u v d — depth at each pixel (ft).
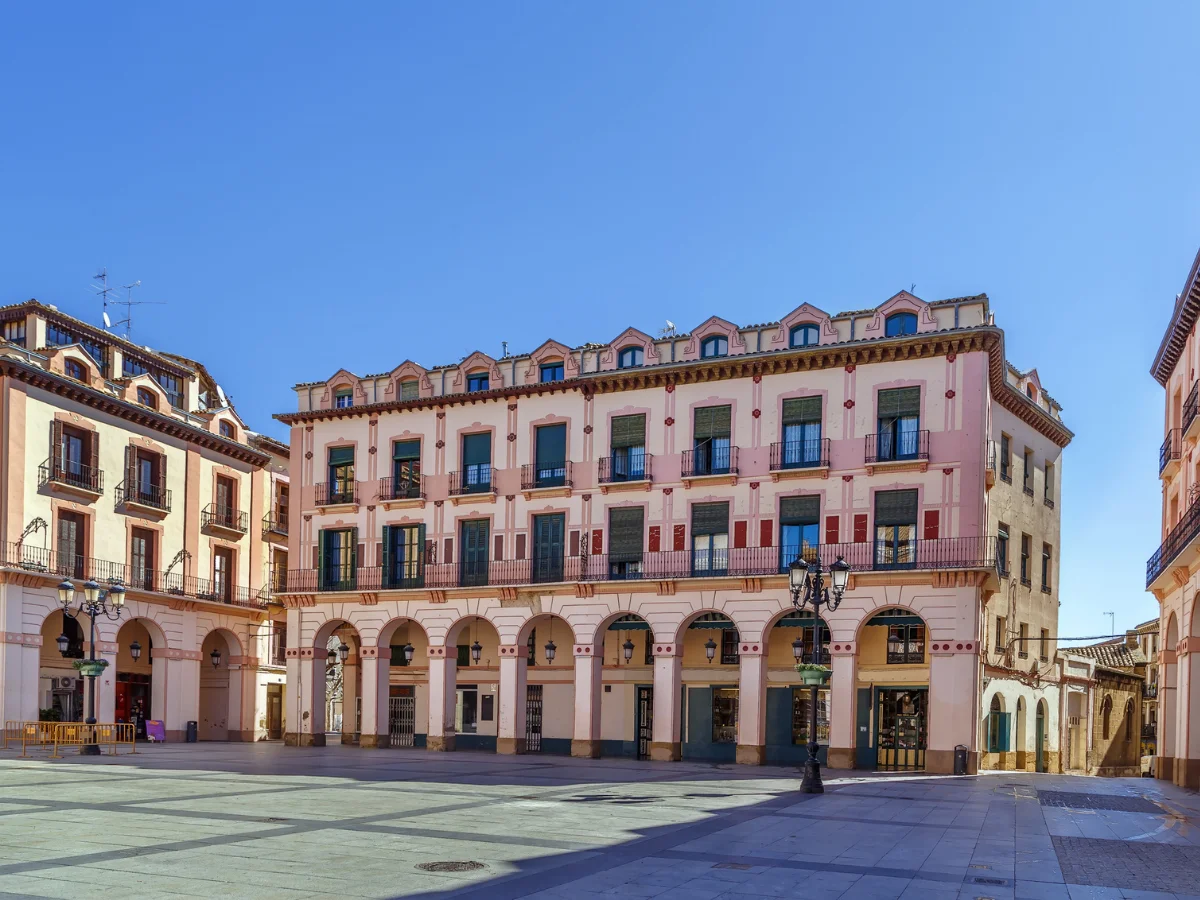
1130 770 190.60
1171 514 125.18
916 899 39.91
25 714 128.88
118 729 145.69
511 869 43.91
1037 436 152.66
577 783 87.04
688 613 126.62
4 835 51.26
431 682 141.38
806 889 41.22
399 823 57.67
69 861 44.04
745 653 122.72
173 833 52.37
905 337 118.62
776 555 123.24
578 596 133.39
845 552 119.96
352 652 159.63
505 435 141.49
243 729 167.53
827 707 125.08
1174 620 119.34
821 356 123.34
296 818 59.00
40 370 133.18
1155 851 54.85
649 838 53.93
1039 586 151.12
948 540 115.55
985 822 65.31
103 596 119.55
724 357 127.95
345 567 149.79
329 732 199.31
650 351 134.31
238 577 170.09
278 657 179.32
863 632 124.67
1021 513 144.87
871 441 120.57
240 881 40.24
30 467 133.08
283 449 184.24
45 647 140.15
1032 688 146.10
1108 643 203.31
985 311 118.32
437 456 145.48
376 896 37.93
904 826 62.18
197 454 163.12
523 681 136.15
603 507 134.10
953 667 113.09
